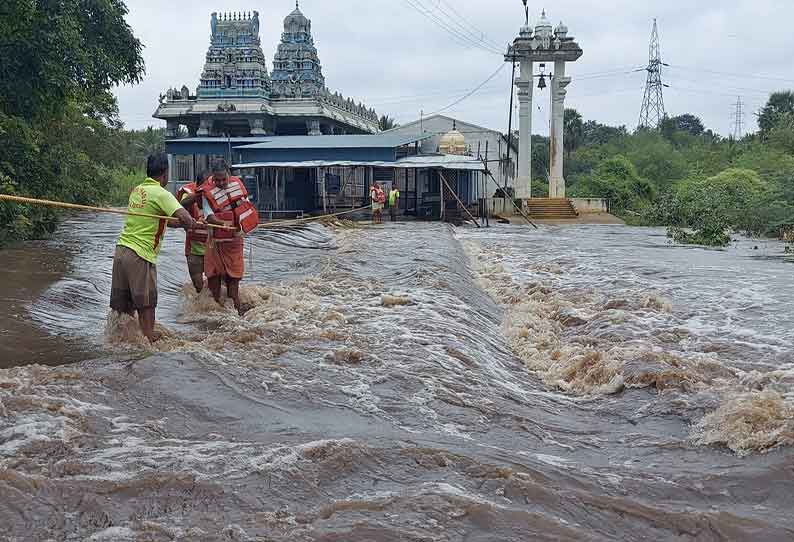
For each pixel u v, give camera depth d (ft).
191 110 152.05
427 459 14.75
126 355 22.31
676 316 35.55
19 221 50.90
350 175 128.88
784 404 19.65
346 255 54.19
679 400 21.31
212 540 11.16
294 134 165.99
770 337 30.86
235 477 13.28
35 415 15.89
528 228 118.93
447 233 80.38
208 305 31.58
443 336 27.02
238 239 31.42
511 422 19.13
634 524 13.23
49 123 72.08
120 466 13.57
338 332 26.53
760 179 163.73
